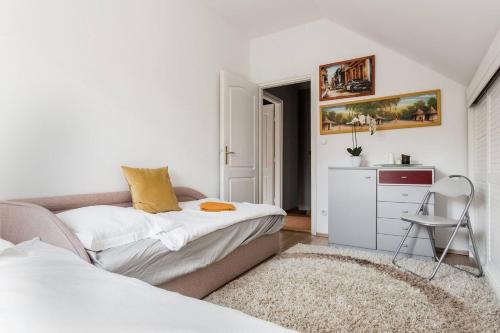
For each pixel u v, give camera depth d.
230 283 2.01
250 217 2.28
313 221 3.69
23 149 1.77
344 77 3.52
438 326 1.47
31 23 1.81
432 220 2.28
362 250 2.88
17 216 1.57
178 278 1.62
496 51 1.58
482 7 1.39
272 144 5.36
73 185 2.02
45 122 1.87
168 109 2.83
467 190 2.32
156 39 2.71
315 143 3.72
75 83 2.04
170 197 2.39
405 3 1.86
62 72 1.97
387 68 3.27
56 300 0.60
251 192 3.91
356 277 2.11
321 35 3.70
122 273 1.34
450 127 2.94
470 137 2.74
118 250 1.40
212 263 1.88
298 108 6.08
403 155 2.99
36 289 0.65
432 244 2.57
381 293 1.84
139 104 2.53
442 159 2.97
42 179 1.85
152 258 1.46
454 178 2.48
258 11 3.49
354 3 2.44
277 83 4.05
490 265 2.15
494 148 2.05
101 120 2.22
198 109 3.22
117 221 1.56
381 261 2.48
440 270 2.28
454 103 2.93
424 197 2.61
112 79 2.30
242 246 2.22
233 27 3.84
